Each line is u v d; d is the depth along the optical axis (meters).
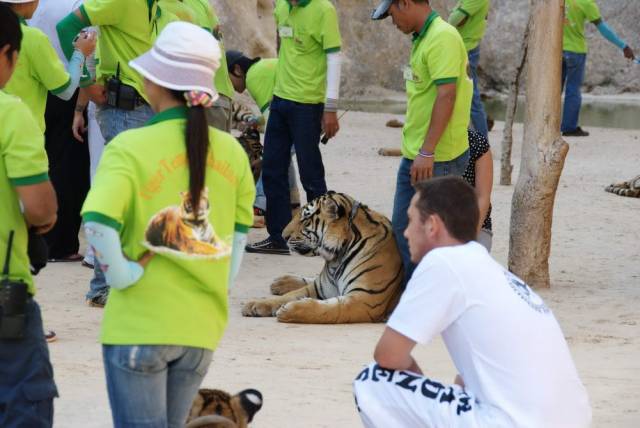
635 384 7.16
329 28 11.09
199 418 5.06
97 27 8.77
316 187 11.51
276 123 11.48
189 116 4.45
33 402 4.73
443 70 8.36
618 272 10.98
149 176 4.39
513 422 4.71
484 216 8.79
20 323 4.64
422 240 4.98
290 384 7.11
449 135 8.59
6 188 4.64
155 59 4.48
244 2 23.70
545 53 10.14
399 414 4.99
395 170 17.05
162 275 4.43
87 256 10.73
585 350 8.05
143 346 4.38
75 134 10.44
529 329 4.77
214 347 4.60
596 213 14.01
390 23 30.98
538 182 10.13
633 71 31.86
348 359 7.80
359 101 29.83
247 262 11.33
